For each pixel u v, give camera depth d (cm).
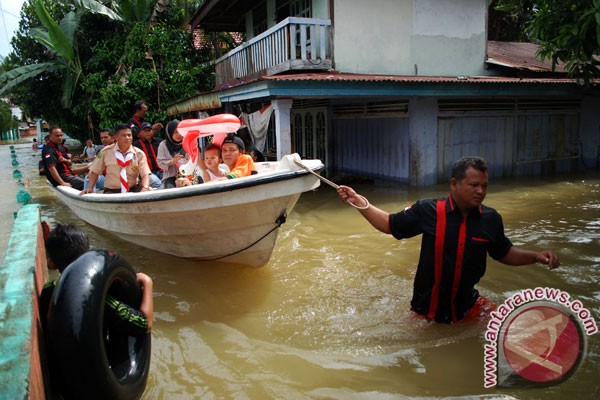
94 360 240
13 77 1800
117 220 597
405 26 1120
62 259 295
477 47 1212
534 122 1228
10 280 258
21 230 376
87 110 1888
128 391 265
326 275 529
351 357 351
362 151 1270
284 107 928
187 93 1648
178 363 358
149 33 1667
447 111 1108
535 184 1084
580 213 778
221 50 1975
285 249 633
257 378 333
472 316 384
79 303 241
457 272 350
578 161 1308
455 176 334
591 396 291
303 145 1556
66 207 1016
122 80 1664
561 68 1260
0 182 1437
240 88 973
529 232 660
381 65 1104
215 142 562
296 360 353
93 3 1648
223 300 470
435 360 338
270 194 463
